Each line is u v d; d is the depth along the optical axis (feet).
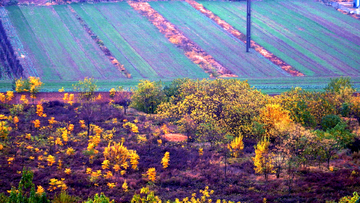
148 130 187.32
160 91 234.17
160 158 150.41
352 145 160.86
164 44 387.34
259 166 131.23
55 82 301.84
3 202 94.32
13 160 135.95
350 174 130.31
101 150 153.79
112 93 252.21
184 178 131.54
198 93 220.64
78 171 131.54
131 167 139.44
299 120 188.34
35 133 170.71
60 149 152.66
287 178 129.70
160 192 119.75
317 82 317.83
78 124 190.49
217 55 371.76
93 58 352.49
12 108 210.38
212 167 141.69
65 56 350.02
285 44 396.78
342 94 226.99
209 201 108.68
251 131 175.73
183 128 180.45
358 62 364.99
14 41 360.48
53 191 115.55
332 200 111.24
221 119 185.26
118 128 187.93
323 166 141.08
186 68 345.31
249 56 370.94
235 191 121.39
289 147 143.84
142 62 353.72
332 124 187.11
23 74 311.47
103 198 91.56
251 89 238.07
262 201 113.09
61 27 396.98
